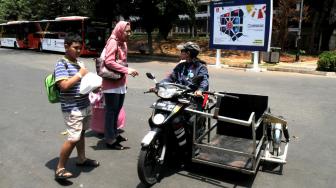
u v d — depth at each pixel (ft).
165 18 81.71
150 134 13.43
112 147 18.52
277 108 28.27
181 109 14.19
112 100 17.88
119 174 15.34
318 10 88.79
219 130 17.52
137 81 41.96
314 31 87.51
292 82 42.93
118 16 89.45
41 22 101.65
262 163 16.67
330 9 89.30
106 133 18.39
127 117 24.91
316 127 22.88
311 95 34.04
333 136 21.01
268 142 16.96
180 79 16.24
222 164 14.29
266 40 52.90
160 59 78.02
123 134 21.01
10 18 154.81
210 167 16.06
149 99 31.30
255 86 39.32
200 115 14.66
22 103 29.43
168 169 15.76
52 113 26.05
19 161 16.69
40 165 16.24
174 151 15.23
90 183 14.42
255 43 54.03
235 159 14.85
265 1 51.62
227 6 55.77
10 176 15.02
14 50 109.91
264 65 62.39
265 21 52.37
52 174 15.26
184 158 15.99
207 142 16.52
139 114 25.84
